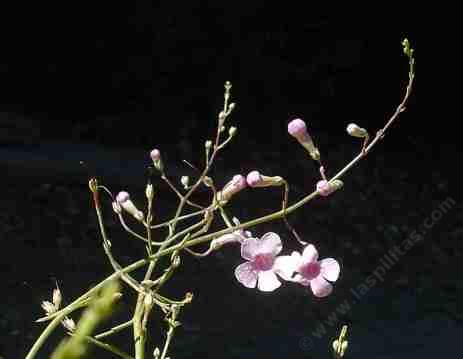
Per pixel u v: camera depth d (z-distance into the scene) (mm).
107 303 972
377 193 12812
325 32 15727
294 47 15656
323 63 15672
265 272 1932
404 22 15953
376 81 15789
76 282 8648
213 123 14445
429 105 15805
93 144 12875
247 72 15297
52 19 14328
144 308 2160
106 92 14242
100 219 2145
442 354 7961
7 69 14016
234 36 15375
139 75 14578
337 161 13977
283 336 7852
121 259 9281
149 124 13898
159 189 11289
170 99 14531
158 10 14984
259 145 14023
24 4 14180
